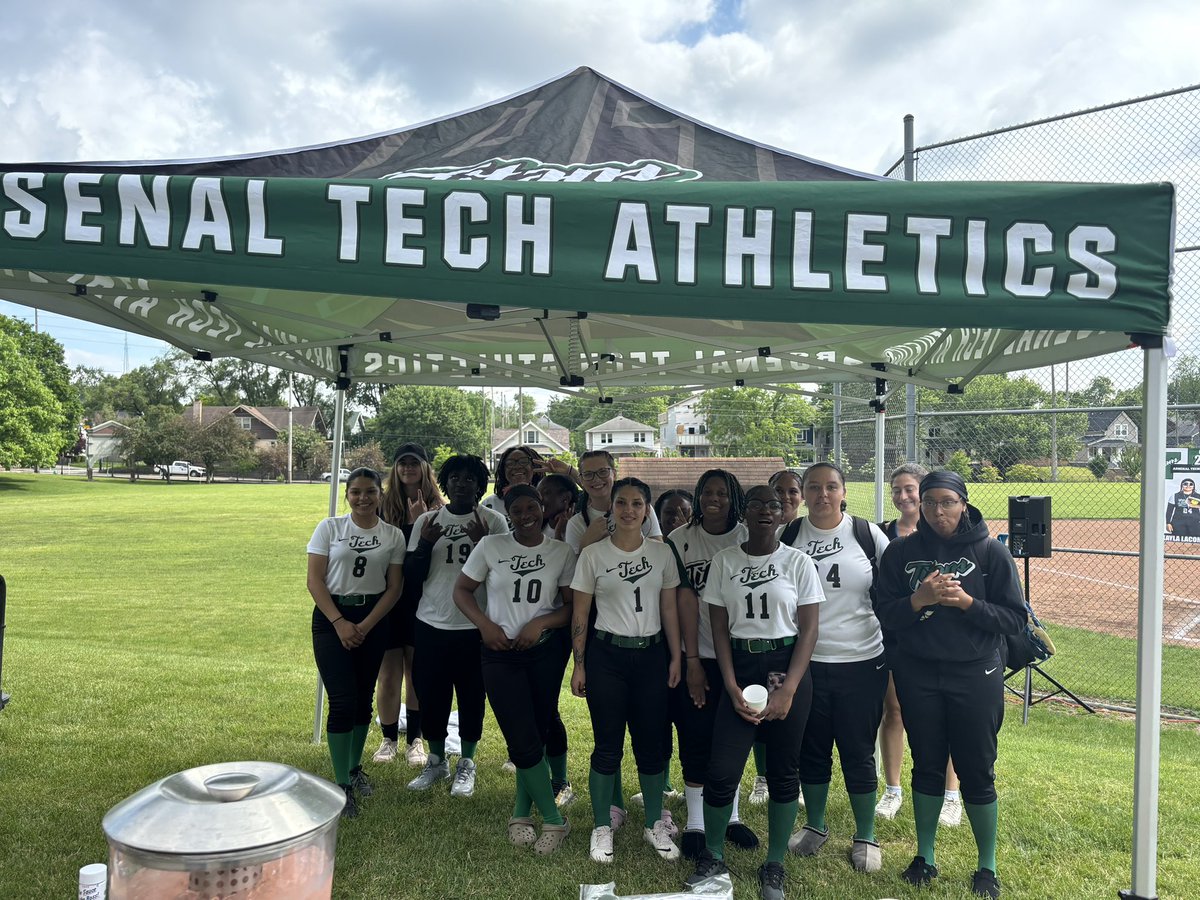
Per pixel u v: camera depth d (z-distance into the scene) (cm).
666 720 337
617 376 506
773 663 306
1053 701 659
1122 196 240
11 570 1598
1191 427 622
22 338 5838
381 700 457
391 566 382
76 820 360
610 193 236
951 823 380
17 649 749
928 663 309
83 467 7944
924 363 488
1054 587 1171
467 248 232
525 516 336
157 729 498
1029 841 361
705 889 300
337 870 323
